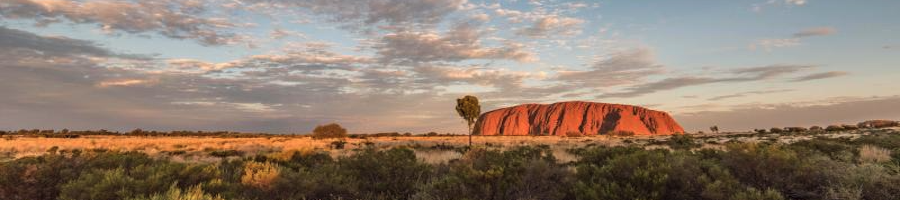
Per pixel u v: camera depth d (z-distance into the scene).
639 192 7.35
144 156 11.84
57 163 8.90
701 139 59.59
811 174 8.09
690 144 33.34
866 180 7.30
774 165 8.28
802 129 79.12
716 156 12.16
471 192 7.90
